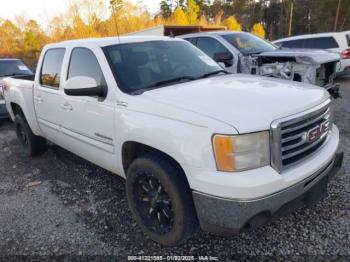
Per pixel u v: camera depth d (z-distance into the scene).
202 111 2.29
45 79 4.29
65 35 28.55
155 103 2.59
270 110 2.25
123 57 3.29
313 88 2.87
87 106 3.30
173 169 2.47
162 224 2.71
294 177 2.22
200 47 7.55
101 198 3.70
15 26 40.62
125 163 3.05
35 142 5.17
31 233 3.11
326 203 3.14
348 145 4.59
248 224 2.16
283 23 48.28
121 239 2.91
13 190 4.14
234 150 2.08
